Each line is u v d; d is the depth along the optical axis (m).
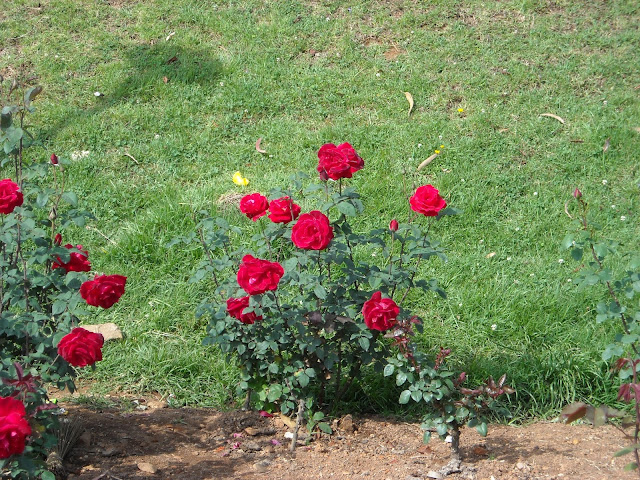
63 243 5.68
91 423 3.81
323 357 3.71
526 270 5.65
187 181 6.59
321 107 7.56
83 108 7.41
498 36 8.69
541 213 6.34
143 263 5.55
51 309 3.50
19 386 2.75
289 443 3.70
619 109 7.73
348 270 3.74
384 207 6.24
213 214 5.97
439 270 5.57
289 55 8.23
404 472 3.32
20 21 8.55
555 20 9.02
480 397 3.35
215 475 3.27
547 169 6.91
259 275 3.18
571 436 3.86
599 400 4.32
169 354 4.61
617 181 6.79
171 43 8.29
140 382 4.40
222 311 3.67
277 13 8.82
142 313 5.02
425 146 7.04
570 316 5.12
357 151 6.93
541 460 3.46
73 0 8.93
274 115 7.50
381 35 8.62
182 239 3.89
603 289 5.32
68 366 3.22
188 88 7.71
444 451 3.63
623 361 2.97
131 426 3.83
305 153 6.94
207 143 7.03
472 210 6.32
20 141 3.54
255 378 3.92
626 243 5.94
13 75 7.78
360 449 3.66
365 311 3.36
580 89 8.01
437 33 8.70
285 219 3.67
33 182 6.29
